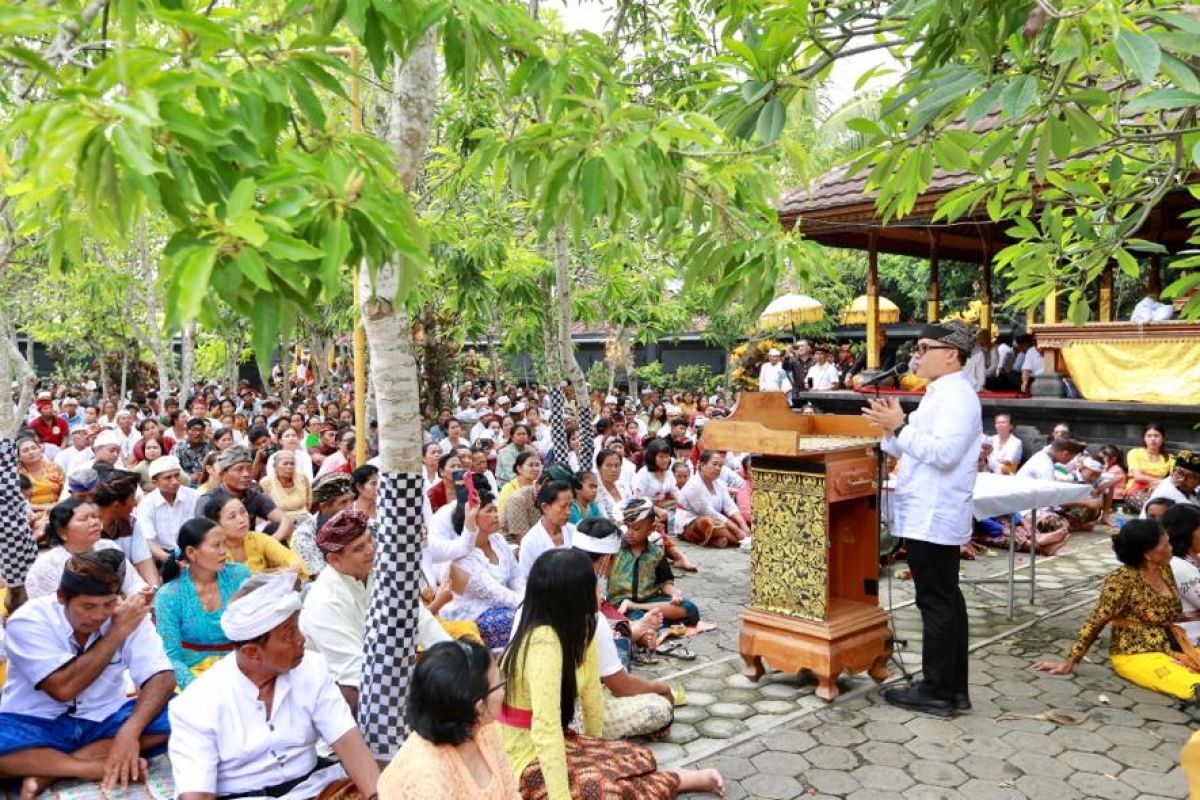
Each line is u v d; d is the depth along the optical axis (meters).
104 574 3.89
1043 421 12.15
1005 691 5.34
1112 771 4.31
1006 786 4.18
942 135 3.82
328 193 2.43
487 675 2.69
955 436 4.79
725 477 10.39
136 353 23.45
